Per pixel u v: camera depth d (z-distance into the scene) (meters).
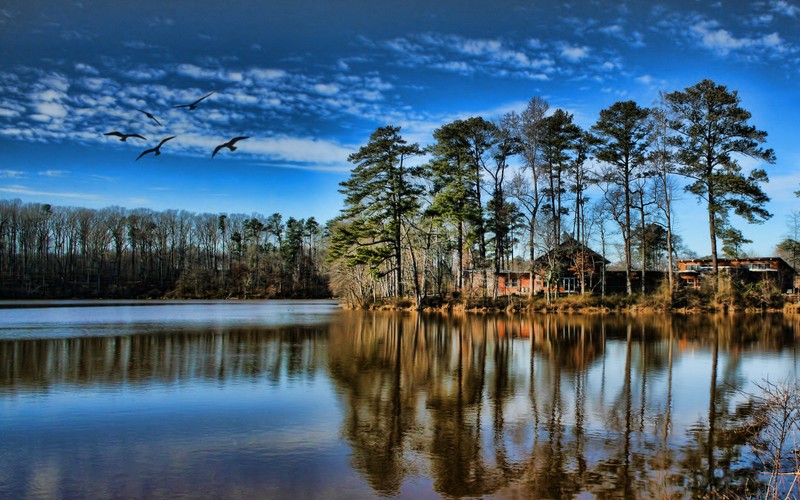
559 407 13.45
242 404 13.66
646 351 22.64
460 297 47.75
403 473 9.12
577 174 49.53
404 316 44.38
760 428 11.45
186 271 104.88
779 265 60.72
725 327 32.34
